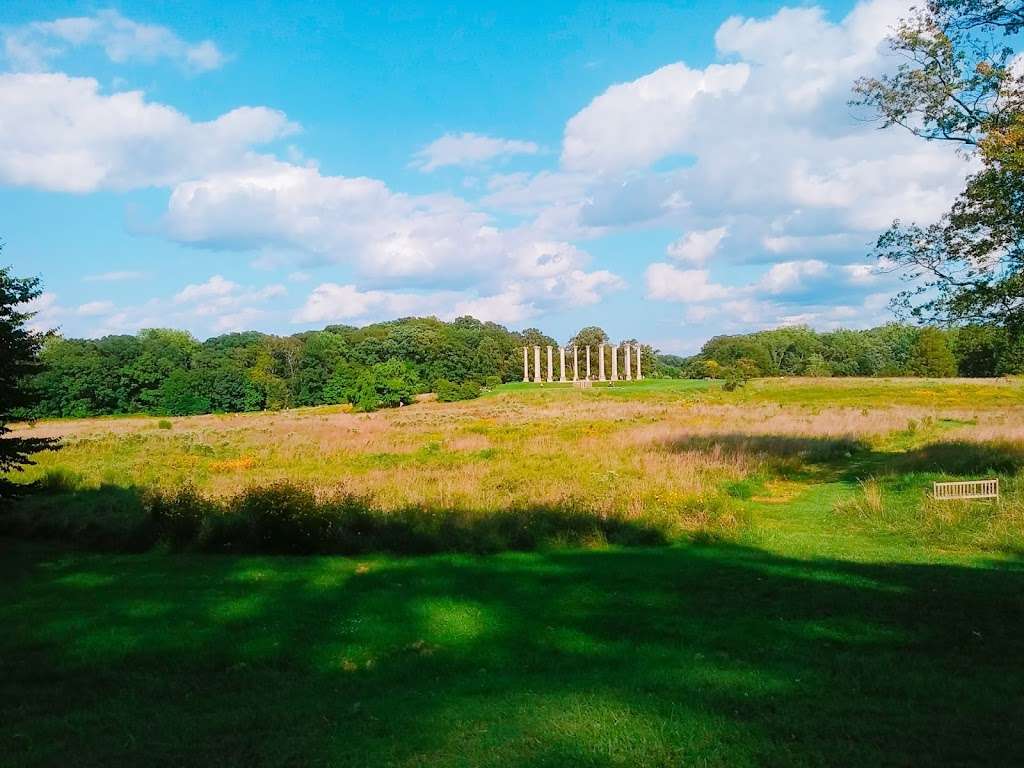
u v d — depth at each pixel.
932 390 66.12
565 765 5.00
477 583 11.19
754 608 9.59
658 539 13.87
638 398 71.75
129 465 26.30
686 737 5.44
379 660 8.22
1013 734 5.43
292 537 13.77
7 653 8.41
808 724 5.68
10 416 15.88
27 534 15.35
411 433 38.91
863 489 18.02
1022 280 17.06
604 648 8.30
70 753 5.55
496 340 138.75
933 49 17.05
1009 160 15.40
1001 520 13.75
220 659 8.21
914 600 9.65
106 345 99.44
